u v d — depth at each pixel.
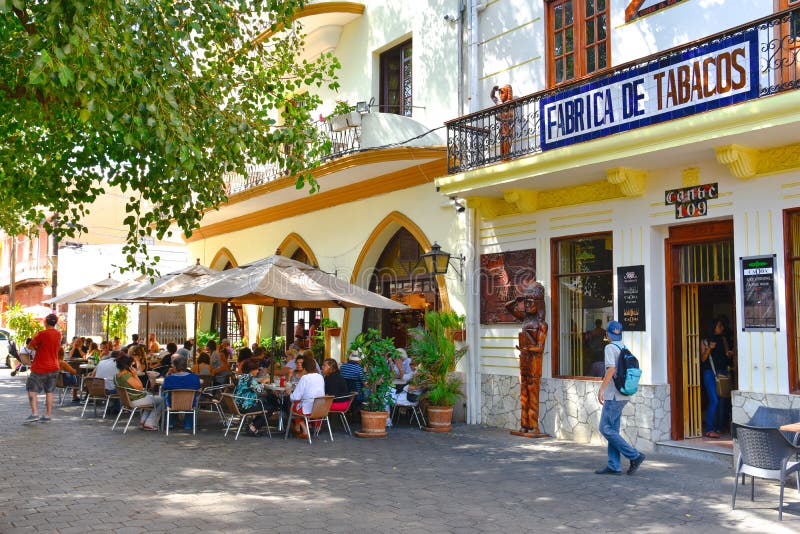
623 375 7.94
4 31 7.89
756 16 8.85
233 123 8.49
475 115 11.66
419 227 13.95
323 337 16.80
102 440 10.20
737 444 7.52
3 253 40.88
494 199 12.41
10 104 8.91
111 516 6.08
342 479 7.77
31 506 6.40
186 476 7.80
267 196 16.98
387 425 12.14
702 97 8.34
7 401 15.38
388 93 15.31
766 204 8.68
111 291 14.90
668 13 9.84
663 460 9.01
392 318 15.62
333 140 14.33
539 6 11.80
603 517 6.28
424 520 6.11
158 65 7.33
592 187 10.80
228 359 16.25
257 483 7.50
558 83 11.48
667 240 10.03
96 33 6.30
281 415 11.29
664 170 9.84
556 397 11.02
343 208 16.23
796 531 5.86
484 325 12.55
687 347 10.02
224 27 8.89
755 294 8.73
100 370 13.00
